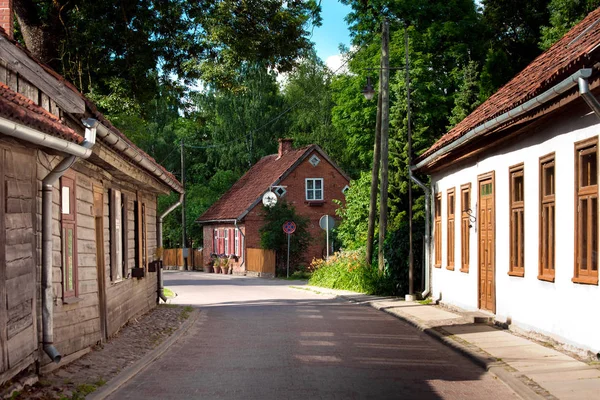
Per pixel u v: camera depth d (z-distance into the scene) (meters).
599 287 10.45
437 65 43.25
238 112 68.19
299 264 44.97
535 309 13.24
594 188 10.73
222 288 32.69
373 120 44.31
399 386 9.45
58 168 9.41
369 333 15.34
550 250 12.66
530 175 13.57
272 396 8.84
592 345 10.70
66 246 10.77
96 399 8.42
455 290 19.31
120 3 22.55
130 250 17.08
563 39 17.28
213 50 23.98
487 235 16.50
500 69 35.12
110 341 13.46
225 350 12.93
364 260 28.44
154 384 9.68
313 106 67.81
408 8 42.16
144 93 24.06
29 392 8.39
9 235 8.31
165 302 22.81
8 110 6.96
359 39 44.16
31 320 9.02
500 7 41.97
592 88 9.68
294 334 15.20
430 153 19.55
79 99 9.91
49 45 21.86
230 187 65.06
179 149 71.69
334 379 9.96
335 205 52.78
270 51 23.89
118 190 15.36
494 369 10.24
